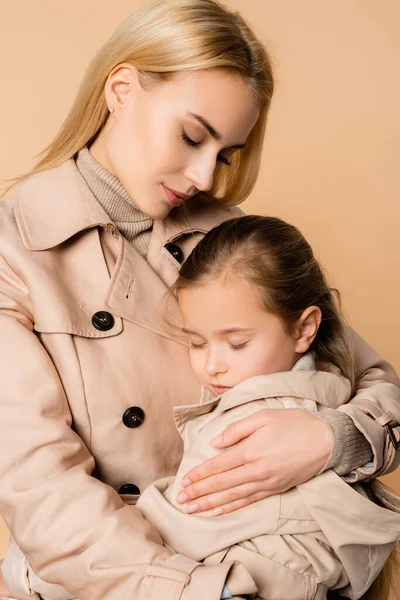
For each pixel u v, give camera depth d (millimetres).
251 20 2717
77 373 1388
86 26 2613
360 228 2779
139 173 1482
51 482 1262
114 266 1495
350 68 2729
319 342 1564
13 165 2602
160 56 1428
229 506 1280
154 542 1240
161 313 1490
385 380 1731
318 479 1287
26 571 1396
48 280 1399
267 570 1249
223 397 1395
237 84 1433
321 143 2748
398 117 2746
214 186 1796
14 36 2570
